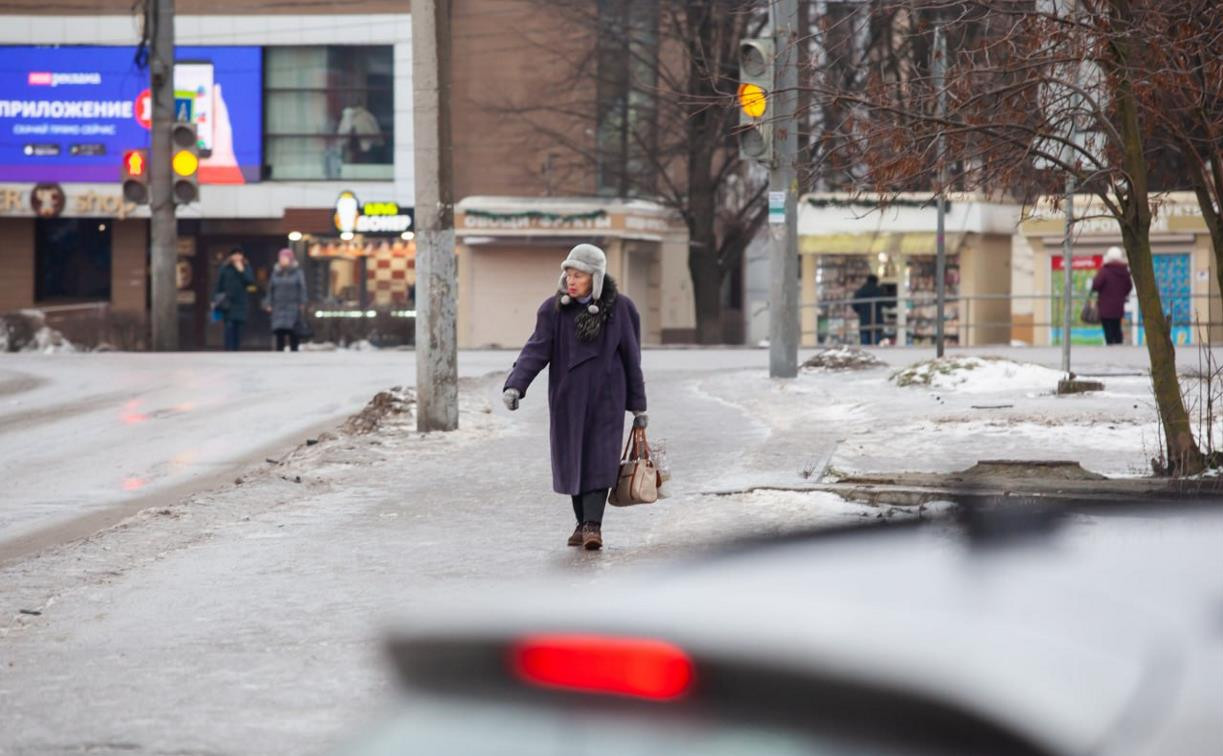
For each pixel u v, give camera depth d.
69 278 124.12
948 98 26.67
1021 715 4.47
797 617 5.01
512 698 5.05
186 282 121.62
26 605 20.09
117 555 23.25
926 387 44.38
